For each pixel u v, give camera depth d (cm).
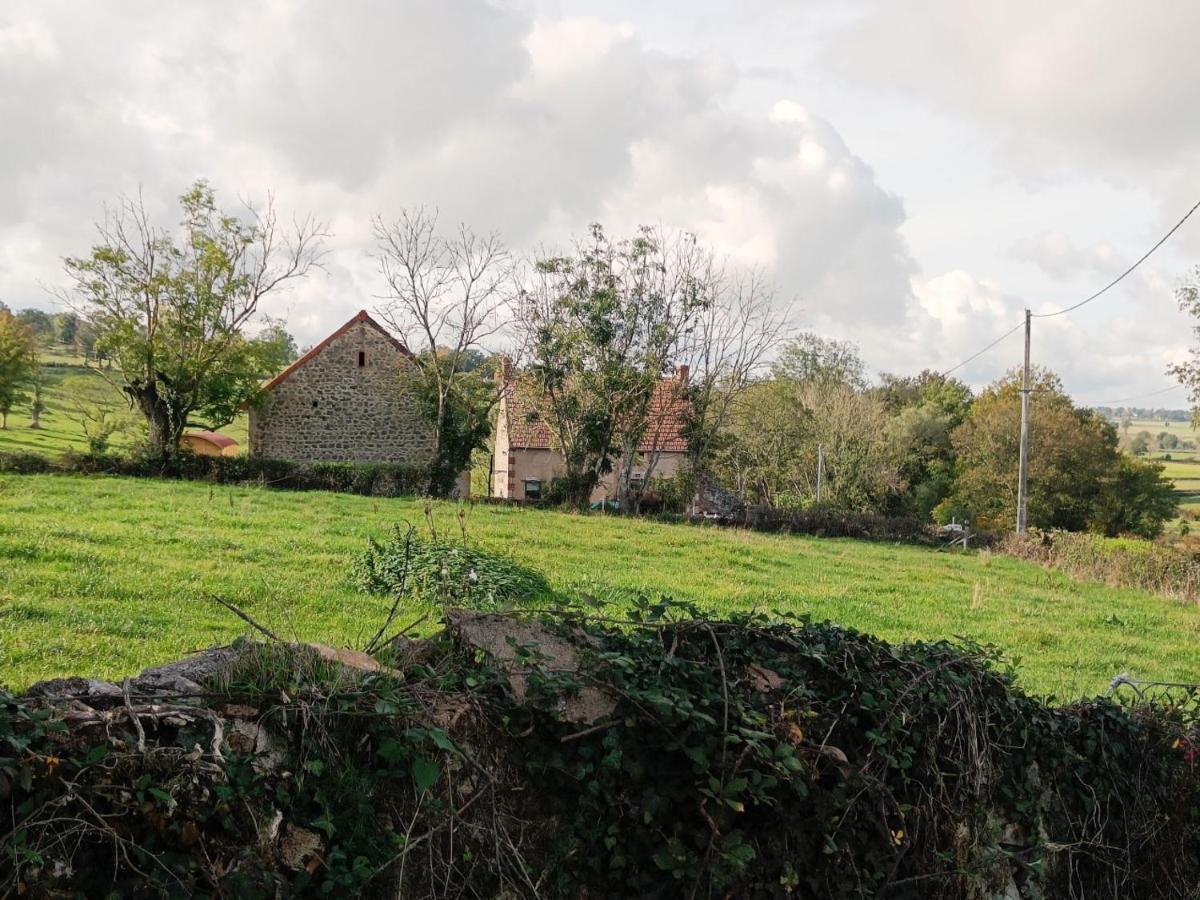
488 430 4219
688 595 1698
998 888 568
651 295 4022
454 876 417
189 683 409
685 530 2966
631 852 452
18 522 1755
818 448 5628
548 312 3984
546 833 446
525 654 460
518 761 447
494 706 448
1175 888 664
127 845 344
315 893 380
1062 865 617
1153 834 655
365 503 2867
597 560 2056
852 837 503
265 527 2030
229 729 383
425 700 434
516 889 428
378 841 402
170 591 1269
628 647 504
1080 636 1694
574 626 518
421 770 391
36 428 5969
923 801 538
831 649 560
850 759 521
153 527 1867
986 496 5831
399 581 1409
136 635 1016
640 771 452
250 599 1269
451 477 4106
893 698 540
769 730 488
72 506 2142
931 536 3697
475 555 1552
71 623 1038
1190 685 765
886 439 6100
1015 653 1478
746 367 4191
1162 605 2286
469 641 489
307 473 3509
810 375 7225
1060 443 5712
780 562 2419
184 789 360
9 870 325
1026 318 3891
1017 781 593
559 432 4050
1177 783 677
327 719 405
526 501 3622
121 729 362
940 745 555
